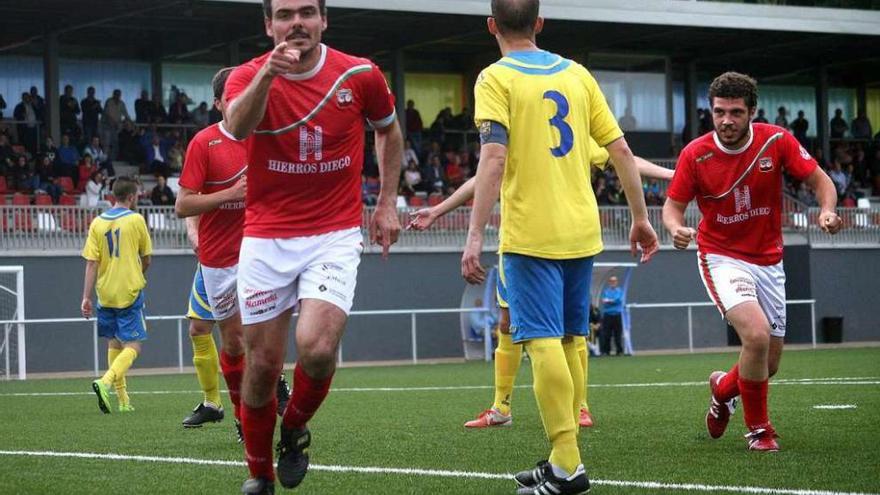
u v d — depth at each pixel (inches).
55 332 2256.4
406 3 2694.4
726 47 3427.7
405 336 2561.5
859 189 3577.8
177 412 1070.4
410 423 908.0
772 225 689.0
